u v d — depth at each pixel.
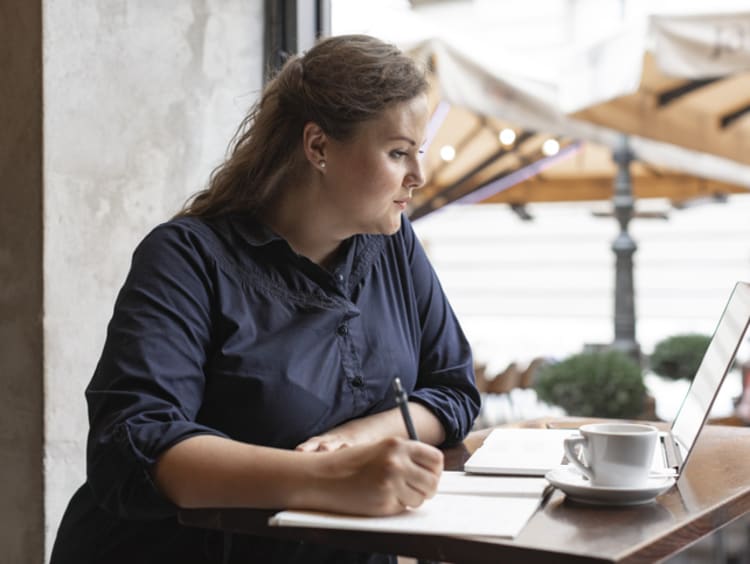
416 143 1.37
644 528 0.96
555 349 7.98
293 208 1.41
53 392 1.79
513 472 1.21
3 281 1.82
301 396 1.33
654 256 10.20
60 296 1.80
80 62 1.83
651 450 1.08
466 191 6.80
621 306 5.78
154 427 1.14
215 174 1.50
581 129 5.57
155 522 1.31
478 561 0.92
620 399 4.00
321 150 1.36
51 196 1.79
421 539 0.95
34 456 1.79
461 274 11.02
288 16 2.23
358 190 1.35
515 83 4.85
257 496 1.05
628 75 4.38
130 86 1.93
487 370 5.94
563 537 0.93
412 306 1.57
